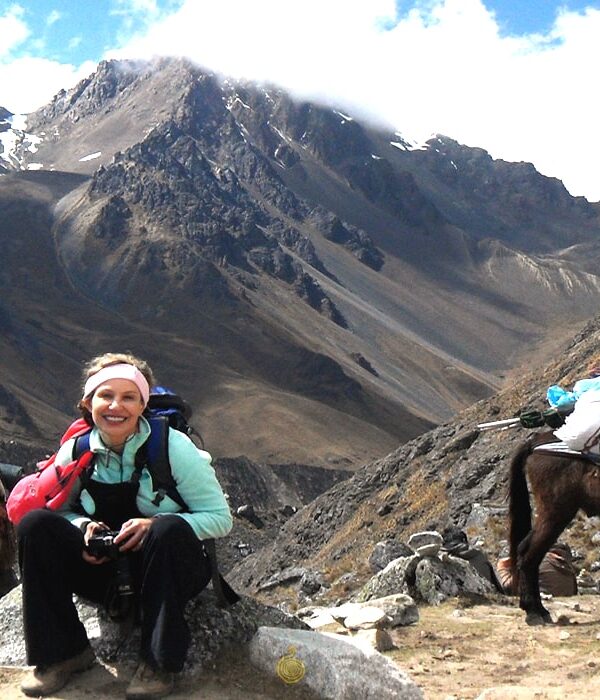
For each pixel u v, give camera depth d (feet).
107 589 8.55
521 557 15.35
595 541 28.02
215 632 8.91
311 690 8.51
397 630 14.55
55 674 8.31
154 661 8.05
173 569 8.15
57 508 8.53
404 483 58.90
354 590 33.99
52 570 8.26
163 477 8.40
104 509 8.46
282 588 39.68
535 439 15.72
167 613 8.09
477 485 48.75
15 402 284.61
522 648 13.12
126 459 8.41
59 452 8.64
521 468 15.78
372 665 8.64
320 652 8.55
